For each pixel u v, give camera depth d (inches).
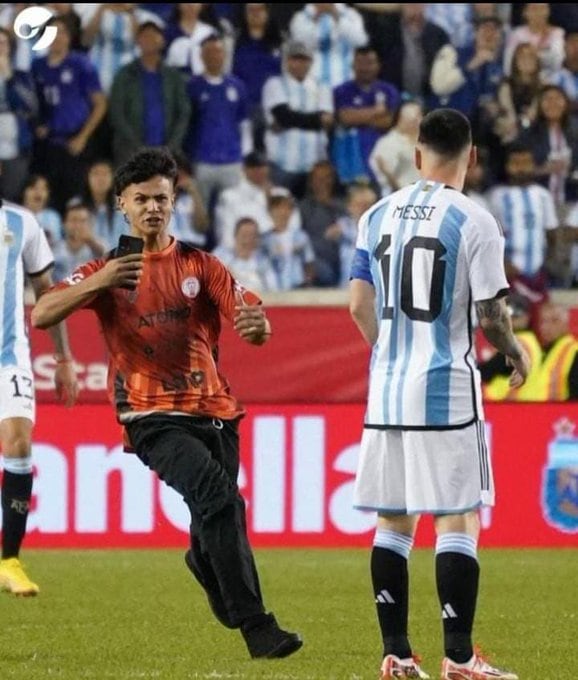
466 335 810.2
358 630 1086.4
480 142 2222.0
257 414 1734.7
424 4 2290.8
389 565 820.6
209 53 2175.2
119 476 1729.8
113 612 1181.7
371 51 2226.9
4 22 2185.0
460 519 799.7
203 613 1177.4
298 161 2222.0
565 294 2046.0
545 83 2269.9
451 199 810.2
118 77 2145.7
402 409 800.9
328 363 1766.7
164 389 876.6
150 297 879.7
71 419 1729.8
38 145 2135.8
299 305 1785.2
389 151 2222.0
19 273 1198.3
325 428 1732.3
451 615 792.3
